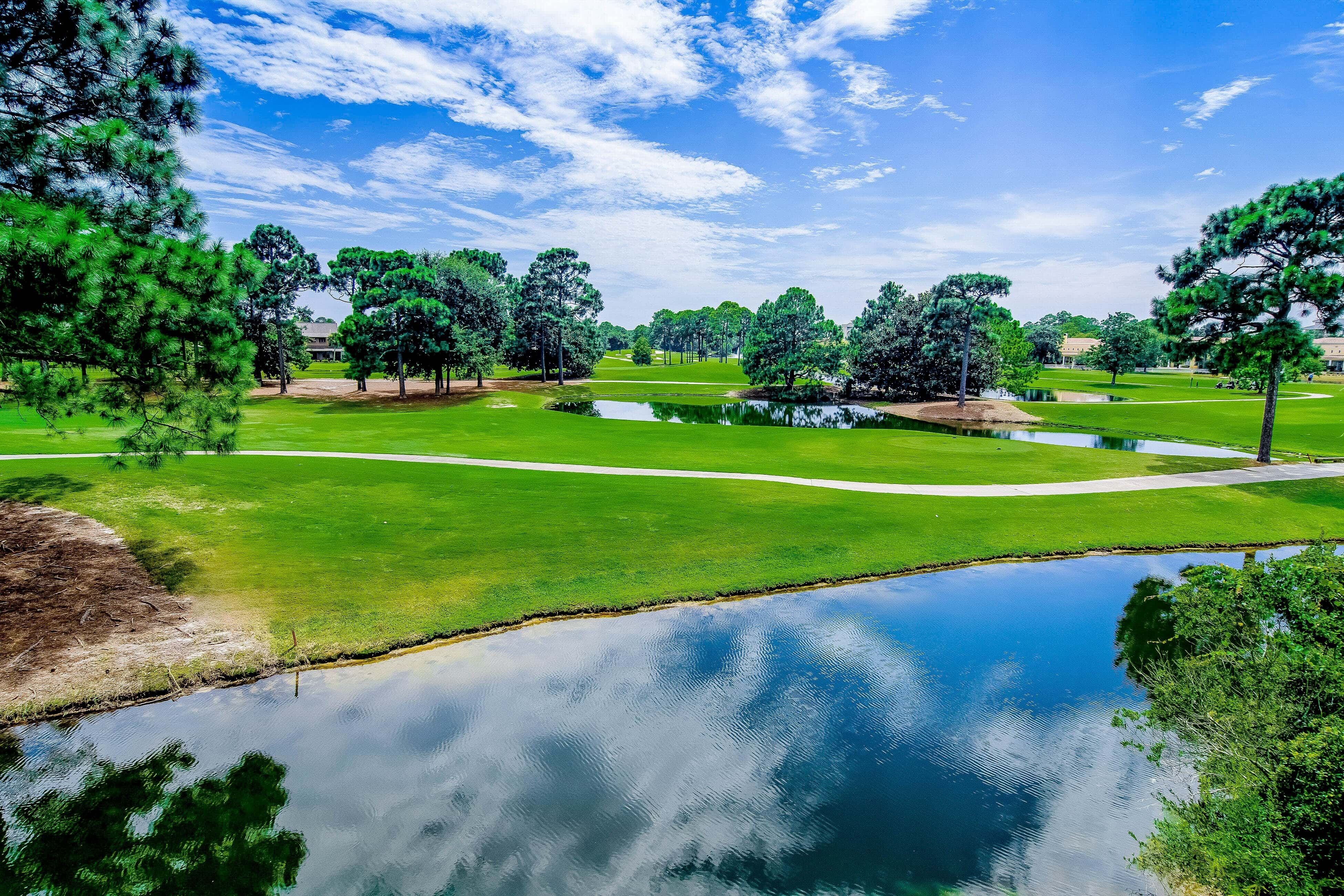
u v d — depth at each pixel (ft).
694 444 103.55
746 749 27.50
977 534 56.65
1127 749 27.76
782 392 238.89
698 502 64.69
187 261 34.81
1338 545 55.57
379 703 30.94
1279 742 19.38
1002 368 214.28
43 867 20.89
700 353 504.84
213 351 37.35
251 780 25.26
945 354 195.00
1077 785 25.40
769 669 34.50
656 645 37.27
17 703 29.40
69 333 31.35
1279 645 22.72
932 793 24.82
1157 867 20.99
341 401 170.60
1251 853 18.47
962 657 36.11
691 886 20.12
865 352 216.54
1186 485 74.43
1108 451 100.17
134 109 38.65
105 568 42.78
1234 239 84.33
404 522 56.08
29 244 26.86
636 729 28.96
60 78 36.99
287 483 66.18
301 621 38.11
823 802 24.35
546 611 41.04
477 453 89.51
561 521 57.41
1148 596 44.96
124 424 39.93
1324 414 146.82
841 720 29.78
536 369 303.07
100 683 31.17
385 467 76.43
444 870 20.83
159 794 24.43
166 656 33.81
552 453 91.66
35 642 34.01
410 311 169.37
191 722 29.12
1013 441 111.34
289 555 47.60
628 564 48.19
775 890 20.04
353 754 26.94
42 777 25.27
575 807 23.93
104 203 36.19
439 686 32.55
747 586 45.42
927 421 166.71
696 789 25.03
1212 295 85.92
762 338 232.73
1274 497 69.41
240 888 20.02
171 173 37.93
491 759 26.73
